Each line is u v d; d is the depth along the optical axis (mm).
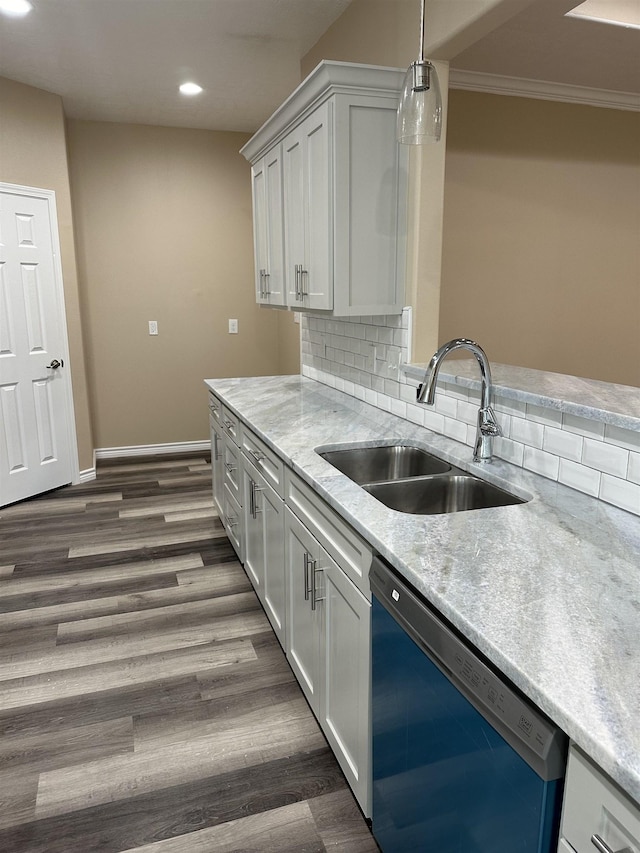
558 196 3936
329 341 3311
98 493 4234
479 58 3230
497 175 3754
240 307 5242
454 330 3855
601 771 751
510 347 4027
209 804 1706
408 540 1299
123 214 4762
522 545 1271
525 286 3979
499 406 1850
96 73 3549
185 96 3994
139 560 3215
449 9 1937
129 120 4582
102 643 2479
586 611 1014
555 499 1523
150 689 2197
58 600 2811
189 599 2828
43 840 1593
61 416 4266
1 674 2277
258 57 3320
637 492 1402
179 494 4227
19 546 3379
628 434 1410
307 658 1999
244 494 2820
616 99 3879
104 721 2033
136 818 1659
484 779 983
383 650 1351
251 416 2586
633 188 4125
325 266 2369
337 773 1816
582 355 4250
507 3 1712
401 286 2420
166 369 5117
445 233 3701
